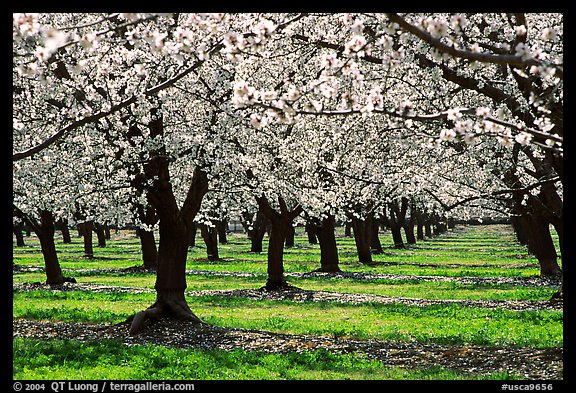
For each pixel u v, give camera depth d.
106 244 91.00
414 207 75.06
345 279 37.28
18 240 86.12
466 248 73.50
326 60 8.87
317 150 27.55
